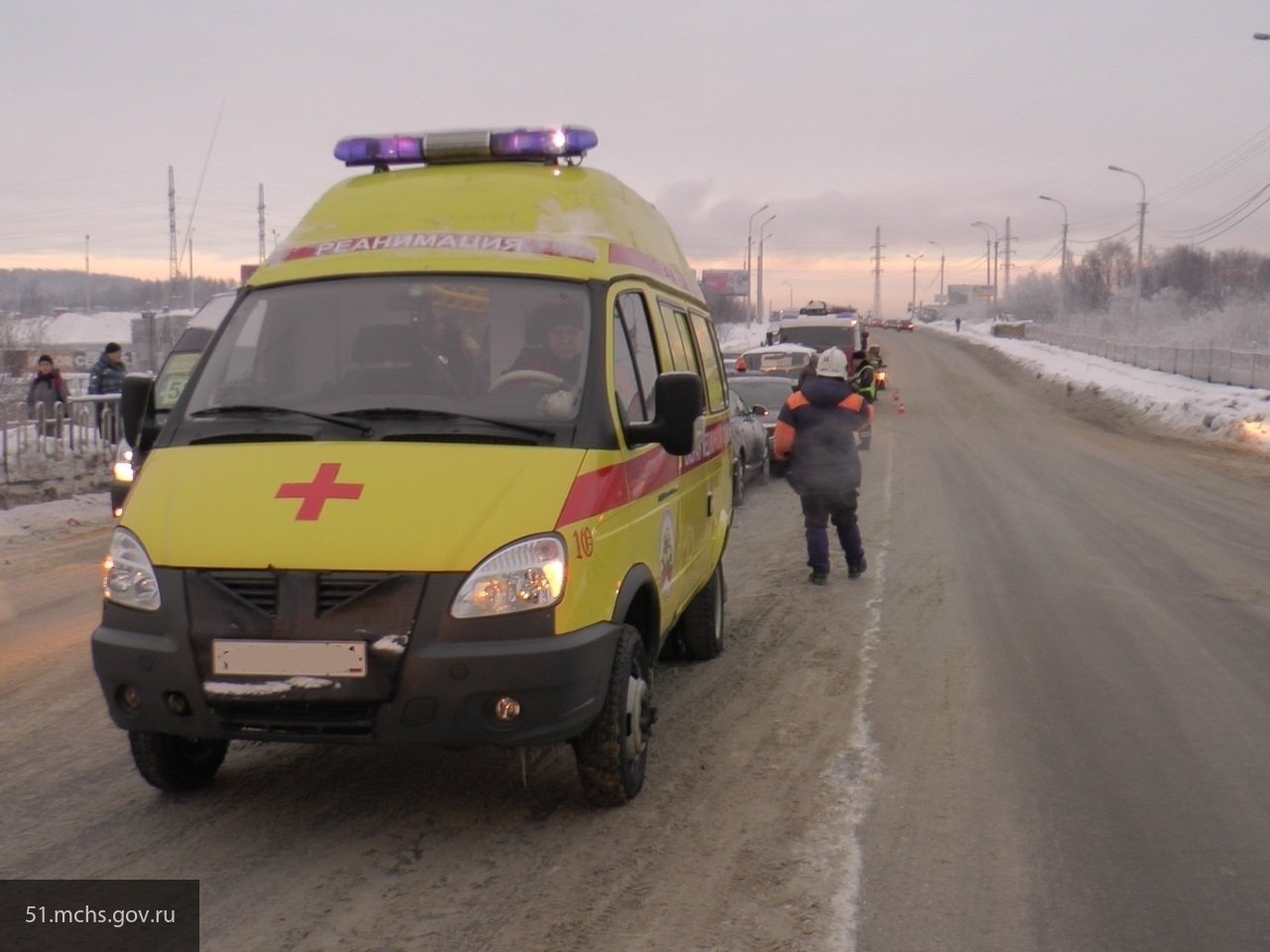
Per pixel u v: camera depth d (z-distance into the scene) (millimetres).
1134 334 55781
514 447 4555
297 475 4465
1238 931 3838
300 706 4195
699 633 7180
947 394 42094
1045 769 5359
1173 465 20516
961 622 8352
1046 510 14320
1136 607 8875
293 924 3811
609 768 4633
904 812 4816
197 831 4590
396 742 4156
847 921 3859
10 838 4520
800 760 5449
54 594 9297
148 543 4359
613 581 4609
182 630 4215
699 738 5766
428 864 4285
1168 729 5965
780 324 33219
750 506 14797
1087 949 3707
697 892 4055
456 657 4102
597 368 4875
